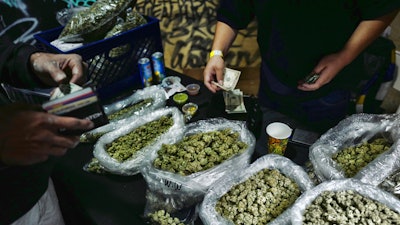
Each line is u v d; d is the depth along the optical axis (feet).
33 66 2.75
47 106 2.02
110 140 3.55
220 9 4.82
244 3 4.60
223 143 3.21
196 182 2.81
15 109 1.83
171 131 3.48
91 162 3.41
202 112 4.11
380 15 3.60
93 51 3.94
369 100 5.28
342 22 3.91
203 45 9.04
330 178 2.82
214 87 4.15
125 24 4.32
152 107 4.19
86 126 2.06
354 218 2.35
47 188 2.78
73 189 3.13
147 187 3.09
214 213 2.57
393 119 3.23
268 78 4.99
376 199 2.50
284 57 4.52
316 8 3.84
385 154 2.85
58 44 4.10
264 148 3.47
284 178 2.83
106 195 3.05
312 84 4.12
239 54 9.08
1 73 2.76
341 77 4.53
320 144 3.14
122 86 4.66
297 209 2.45
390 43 4.83
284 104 5.09
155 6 8.87
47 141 1.85
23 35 5.35
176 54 9.05
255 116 3.91
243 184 2.82
